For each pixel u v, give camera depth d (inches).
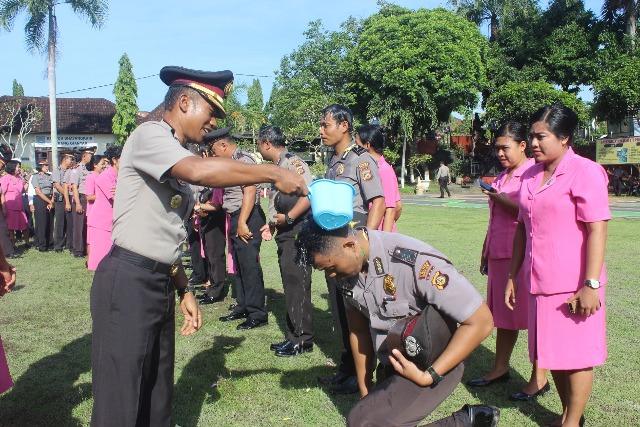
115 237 107.1
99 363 105.2
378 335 106.0
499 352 169.9
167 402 120.7
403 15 1217.4
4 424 147.3
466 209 770.2
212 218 271.4
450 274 95.6
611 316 227.1
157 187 105.3
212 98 108.4
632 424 140.3
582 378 130.7
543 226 132.0
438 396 99.3
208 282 314.7
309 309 196.2
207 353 198.1
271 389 166.9
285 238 191.6
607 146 1036.5
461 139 1706.4
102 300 105.0
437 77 1204.5
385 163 190.9
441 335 96.3
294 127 1382.9
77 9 1023.6
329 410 152.9
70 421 149.4
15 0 995.9
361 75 1264.8
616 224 547.5
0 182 472.7
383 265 100.0
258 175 94.0
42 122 1497.3
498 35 1358.3
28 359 194.9
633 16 1120.2
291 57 1612.9
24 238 522.9
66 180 447.5
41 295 289.9
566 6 1259.2
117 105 1535.4
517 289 162.6
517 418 146.8
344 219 94.2
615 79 1029.8
